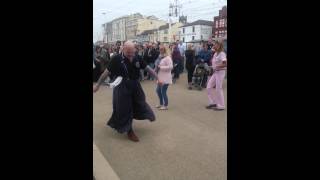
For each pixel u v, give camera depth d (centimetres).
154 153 536
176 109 884
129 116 596
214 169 469
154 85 1404
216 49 851
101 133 649
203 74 1260
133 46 588
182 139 608
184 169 471
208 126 698
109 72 588
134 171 467
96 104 988
